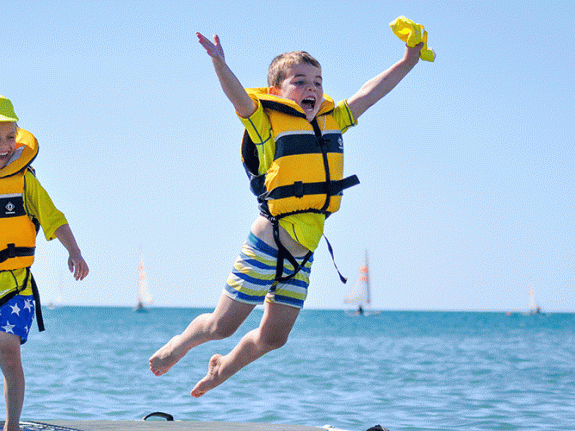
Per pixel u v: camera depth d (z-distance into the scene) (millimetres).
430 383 27609
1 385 22906
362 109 9867
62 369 33125
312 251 9320
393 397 23031
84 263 10016
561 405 21203
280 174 8977
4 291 9633
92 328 108312
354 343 64375
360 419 18406
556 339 75062
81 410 19750
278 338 9758
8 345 9531
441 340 72062
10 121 9609
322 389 25297
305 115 9242
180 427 11109
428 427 17141
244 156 9406
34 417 18516
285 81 9453
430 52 10062
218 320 9320
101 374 30469
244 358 10086
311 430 11164
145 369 33188
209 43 8406
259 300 9281
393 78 10023
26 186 9906
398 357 43531
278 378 29203
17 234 9773
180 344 9727
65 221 10172
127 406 20609
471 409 20266
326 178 9172
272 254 9141
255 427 11320
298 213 9094
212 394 23594
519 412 19719
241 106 8734
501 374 31609
